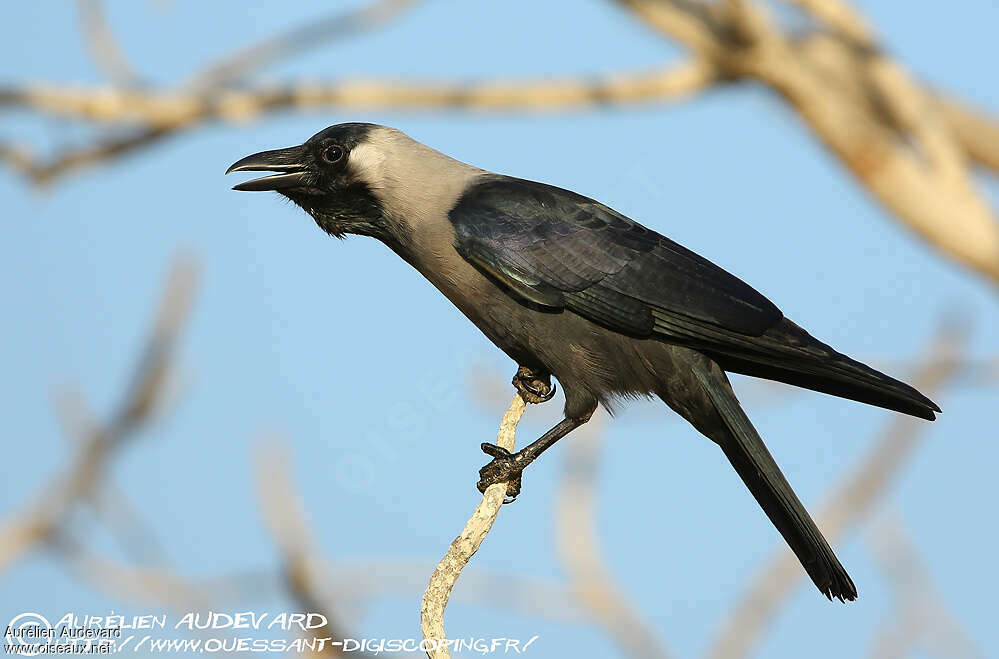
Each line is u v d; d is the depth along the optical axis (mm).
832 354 11352
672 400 11797
